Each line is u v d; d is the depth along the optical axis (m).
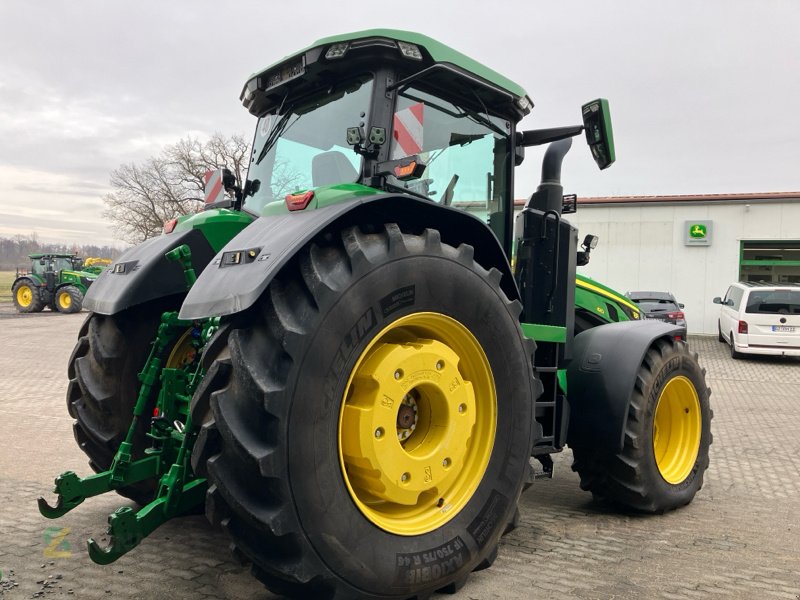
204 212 3.52
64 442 5.40
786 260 20.09
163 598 2.63
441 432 2.59
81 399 3.46
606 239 20.80
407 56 2.88
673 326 4.11
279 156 3.40
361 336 2.30
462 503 2.65
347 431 2.33
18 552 3.09
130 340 3.31
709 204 19.97
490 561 2.80
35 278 23.89
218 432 2.14
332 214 2.32
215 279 2.31
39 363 10.84
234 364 2.14
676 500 3.94
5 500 3.87
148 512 2.30
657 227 20.42
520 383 2.85
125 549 2.23
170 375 3.02
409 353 2.43
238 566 2.96
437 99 3.22
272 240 2.30
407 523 2.49
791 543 3.44
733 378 11.54
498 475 2.75
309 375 2.14
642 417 3.74
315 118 3.18
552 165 3.89
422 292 2.48
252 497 2.11
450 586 2.69
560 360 3.81
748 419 7.55
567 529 3.62
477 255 3.03
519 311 2.89
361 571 2.26
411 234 2.63
